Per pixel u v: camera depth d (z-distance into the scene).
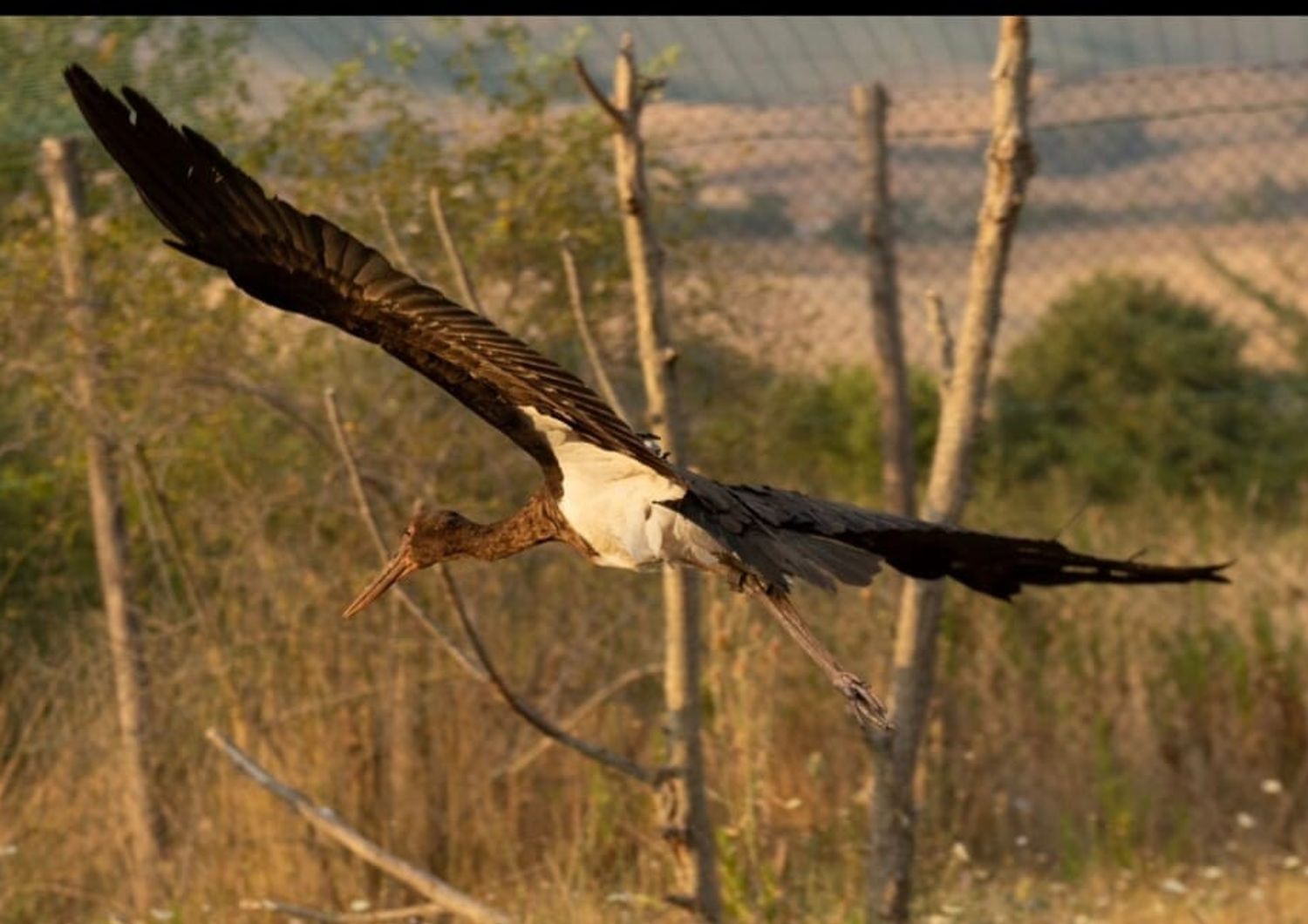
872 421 25.94
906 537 12.11
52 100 21.94
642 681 19.53
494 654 18.89
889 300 21.98
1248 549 22.44
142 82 21.38
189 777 18.12
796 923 16.44
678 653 15.67
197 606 18.50
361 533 19.11
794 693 19.41
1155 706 20.28
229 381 18.59
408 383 19.62
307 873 17.73
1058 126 22.88
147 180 9.50
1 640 19.58
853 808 18.14
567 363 21.02
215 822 17.97
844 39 21.59
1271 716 20.12
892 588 19.95
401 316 9.41
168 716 18.53
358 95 20.64
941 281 30.64
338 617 18.73
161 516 18.83
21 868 17.67
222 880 17.72
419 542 12.45
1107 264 30.73
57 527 19.75
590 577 19.80
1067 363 31.88
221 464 19.16
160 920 17.20
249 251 9.46
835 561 10.78
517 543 12.05
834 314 23.25
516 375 9.33
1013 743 19.66
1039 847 18.84
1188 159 28.66
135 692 18.45
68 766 18.38
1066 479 28.92
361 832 18.25
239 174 9.43
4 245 19.66
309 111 20.59
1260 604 21.17
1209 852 18.64
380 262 9.34
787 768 18.98
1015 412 31.73
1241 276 32.16
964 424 15.72
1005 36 15.44
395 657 18.50
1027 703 20.08
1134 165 28.72
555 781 18.81
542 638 19.25
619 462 10.87
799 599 20.12
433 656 18.64
